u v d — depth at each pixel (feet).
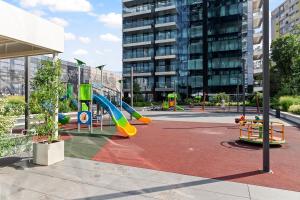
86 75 178.70
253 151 33.83
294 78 133.49
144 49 226.17
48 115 27.63
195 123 67.67
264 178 22.76
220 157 30.53
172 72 215.92
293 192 19.53
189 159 29.58
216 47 205.57
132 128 49.37
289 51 161.48
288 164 27.48
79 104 51.49
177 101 188.44
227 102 175.73
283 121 71.72
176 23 215.10
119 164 27.20
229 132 51.19
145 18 226.38
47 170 24.68
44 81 27.58
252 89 195.52
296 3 288.71
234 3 201.46
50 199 18.16
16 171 24.27
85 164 26.99
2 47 35.68
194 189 20.03
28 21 28.19
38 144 26.61
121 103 72.74
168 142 40.50
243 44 201.26
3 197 18.51
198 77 209.26
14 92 144.77
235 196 18.70
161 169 25.46
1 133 26.30
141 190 19.80
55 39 31.99
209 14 209.26
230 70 200.23
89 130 52.70
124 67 232.32
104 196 18.69
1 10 25.20
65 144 38.29
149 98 221.66
